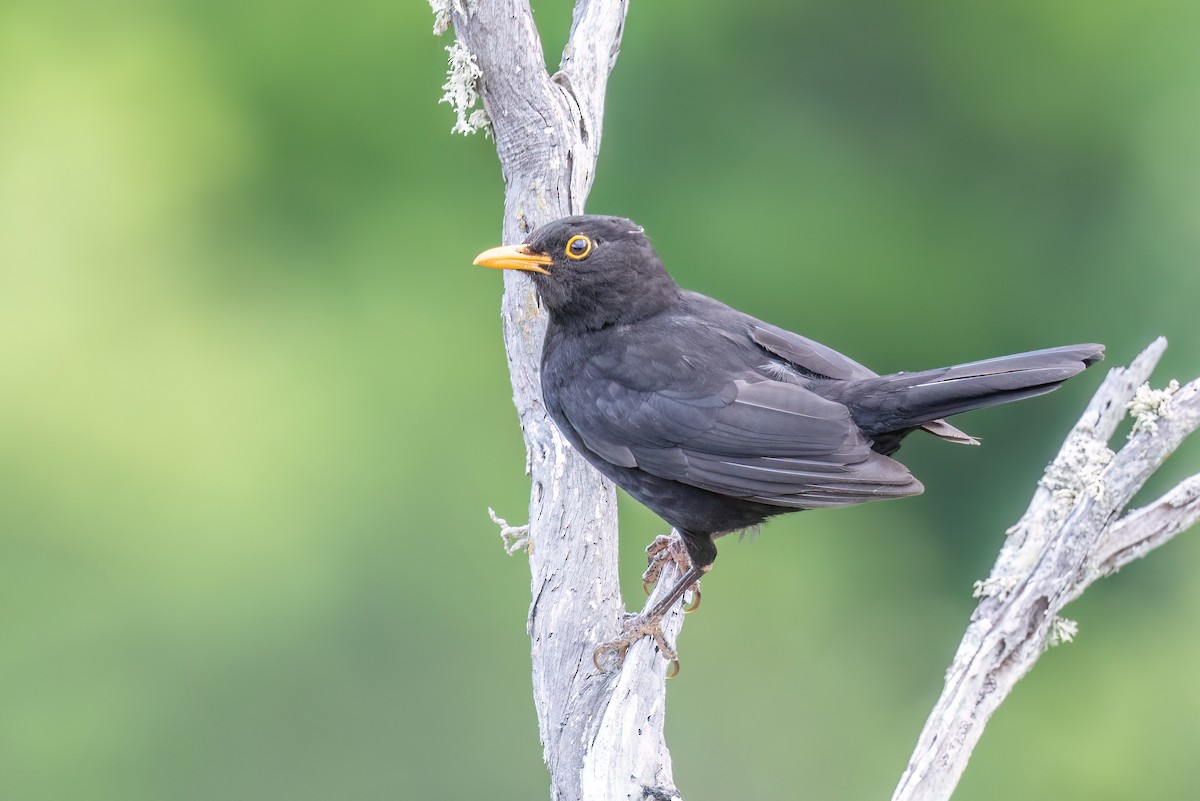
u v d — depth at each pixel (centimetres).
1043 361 637
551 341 736
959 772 583
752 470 674
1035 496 623
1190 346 1730
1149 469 604
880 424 668
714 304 736
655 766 594
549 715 640
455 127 787
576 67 787
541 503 701
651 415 691
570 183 768
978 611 604
